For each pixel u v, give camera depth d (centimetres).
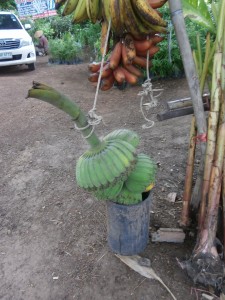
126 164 179
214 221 204
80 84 754
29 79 819
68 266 240
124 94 629
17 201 321
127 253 235
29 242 268
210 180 200
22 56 911
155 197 300
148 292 212
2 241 272
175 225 264
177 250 241
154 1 162
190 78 188
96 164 181
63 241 264
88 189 184
